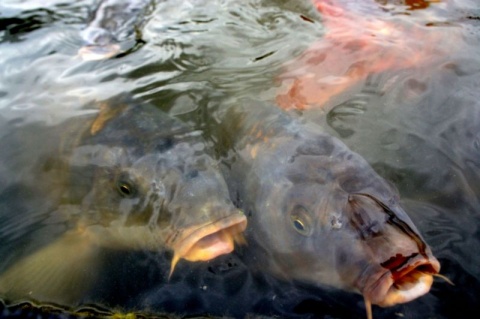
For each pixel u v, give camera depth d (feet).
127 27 1.91
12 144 1.35
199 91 1.49
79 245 1.11
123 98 1.44
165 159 1.15
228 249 1.00
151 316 0.92
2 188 1.22
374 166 1.19
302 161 1.11
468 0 2.10
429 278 0.89
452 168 1.20
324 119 1.34
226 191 1.11
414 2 2.07
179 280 0.99
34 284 1.00
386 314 0.91
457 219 1.08
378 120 1.36
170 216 1.06
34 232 1.12
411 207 1.10
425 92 1.49
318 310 0.93
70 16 2.01
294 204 1.05
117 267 1.04
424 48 1.72
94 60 1.70
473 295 0.93
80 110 1.41
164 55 1.73
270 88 1.50
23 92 1.55
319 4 2.04
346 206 0.99
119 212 1.15
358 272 0.92
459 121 1.36
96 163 1.23
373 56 1.67
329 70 1.60
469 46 1.74
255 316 0.92
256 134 1.25
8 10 2.05
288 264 1.03
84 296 0.97
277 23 1.94
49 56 1.74
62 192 1.22
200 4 2.07
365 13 1.98
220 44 1.79
